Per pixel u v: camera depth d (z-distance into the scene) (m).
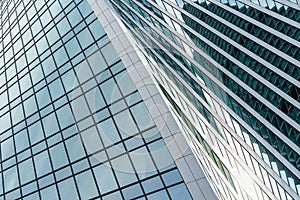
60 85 35.19
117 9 35.19
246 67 31.17
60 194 29.27
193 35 34.72
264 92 28.84
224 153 30.94
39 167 32.41
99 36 33.75
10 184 34.66
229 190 28.12
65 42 37.53
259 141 27.70
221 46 34.03
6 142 38.47
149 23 36.28
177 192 23.62
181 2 36.22
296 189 23.94
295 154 24.70
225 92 31.53
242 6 33.09
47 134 33.50
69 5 40.19
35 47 42.41
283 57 28.38
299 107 25.48
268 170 26.95
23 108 38.53
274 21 29.56
